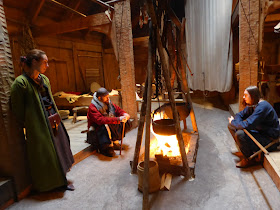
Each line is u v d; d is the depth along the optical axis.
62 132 2.52
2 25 2.08
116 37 4.44
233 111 5.14
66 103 5.82
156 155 2.61
